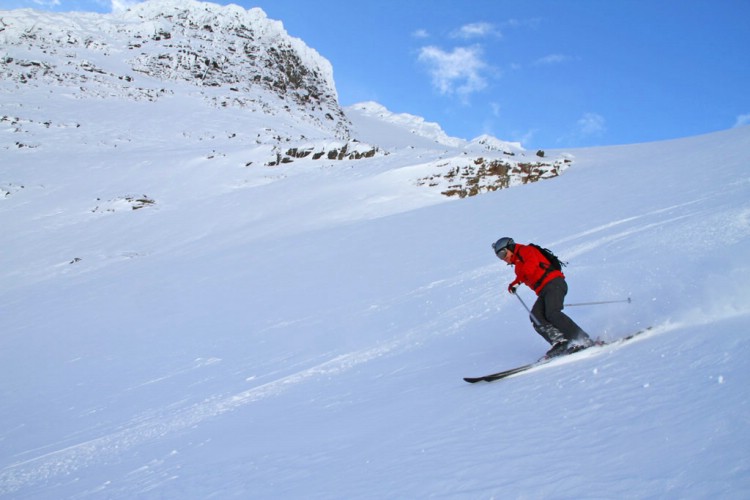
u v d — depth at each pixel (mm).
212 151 41531
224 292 15773
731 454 2391
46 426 8164
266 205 29703
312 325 11094
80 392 9617
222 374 9117
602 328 5785
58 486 5672
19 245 27109
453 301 10328
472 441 3576
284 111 65625
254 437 5566
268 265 18328
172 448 6062
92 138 45406
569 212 16828
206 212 30031
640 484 2412
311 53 91938
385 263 15586
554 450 3047
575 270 9148
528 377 4879
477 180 28578
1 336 14898
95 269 23250
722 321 4691
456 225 19250
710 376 3424
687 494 2203
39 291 20688
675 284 6535
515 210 19609
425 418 4496
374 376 7082
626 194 17766
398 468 3439
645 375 3859
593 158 31922
